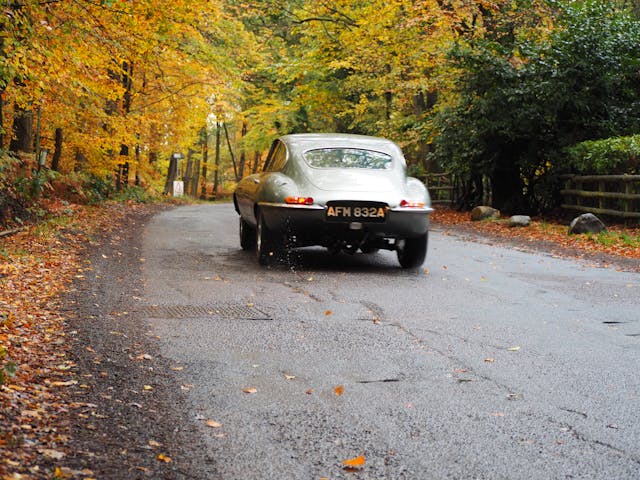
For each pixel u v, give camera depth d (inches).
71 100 721.0
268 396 183.0
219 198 2384.4
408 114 1228.5
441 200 1151.6
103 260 409.1
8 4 399.2
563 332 256.7
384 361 216.7
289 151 413.7
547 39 864.9
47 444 141.4
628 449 150.9
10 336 219.9
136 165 1213.1
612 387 193.2
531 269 413.1
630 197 632.4
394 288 341.1
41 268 358.0
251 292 324.2
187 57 780.0
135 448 145.3
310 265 410.0
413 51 983.0
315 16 1144.2
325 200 381.4
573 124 807.7
